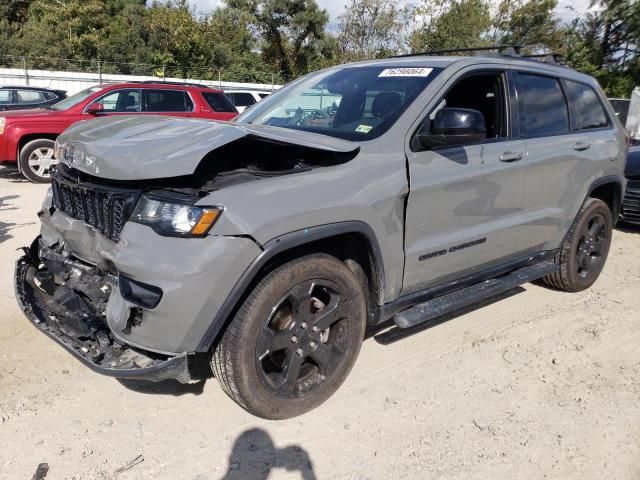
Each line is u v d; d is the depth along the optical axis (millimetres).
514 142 3971
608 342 4121
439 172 3412
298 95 4098
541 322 4430
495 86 4016
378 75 3861
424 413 3174
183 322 2564
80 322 2834
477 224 3771
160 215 2609
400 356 3795
